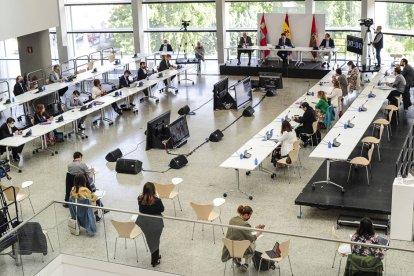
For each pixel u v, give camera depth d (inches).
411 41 1017.5
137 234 465.7
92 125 820.0
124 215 469.7
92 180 585.3
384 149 682.2
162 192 559.8
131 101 902.4
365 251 411.5
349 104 863.1
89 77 946.7
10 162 697.0
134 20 1142.3
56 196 614.2
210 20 1136.2
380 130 652.7
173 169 665.6
